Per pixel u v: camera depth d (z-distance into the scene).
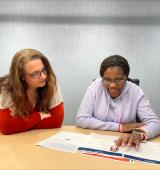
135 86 1.78
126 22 3.04
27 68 1.54
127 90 1.73
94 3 3.00
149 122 1.62
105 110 1.73
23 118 1.58
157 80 3.14
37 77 1.56
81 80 3.13
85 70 3.12
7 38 3.04
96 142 1.39
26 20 3.02
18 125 1.56
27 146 1.33
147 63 3.11
